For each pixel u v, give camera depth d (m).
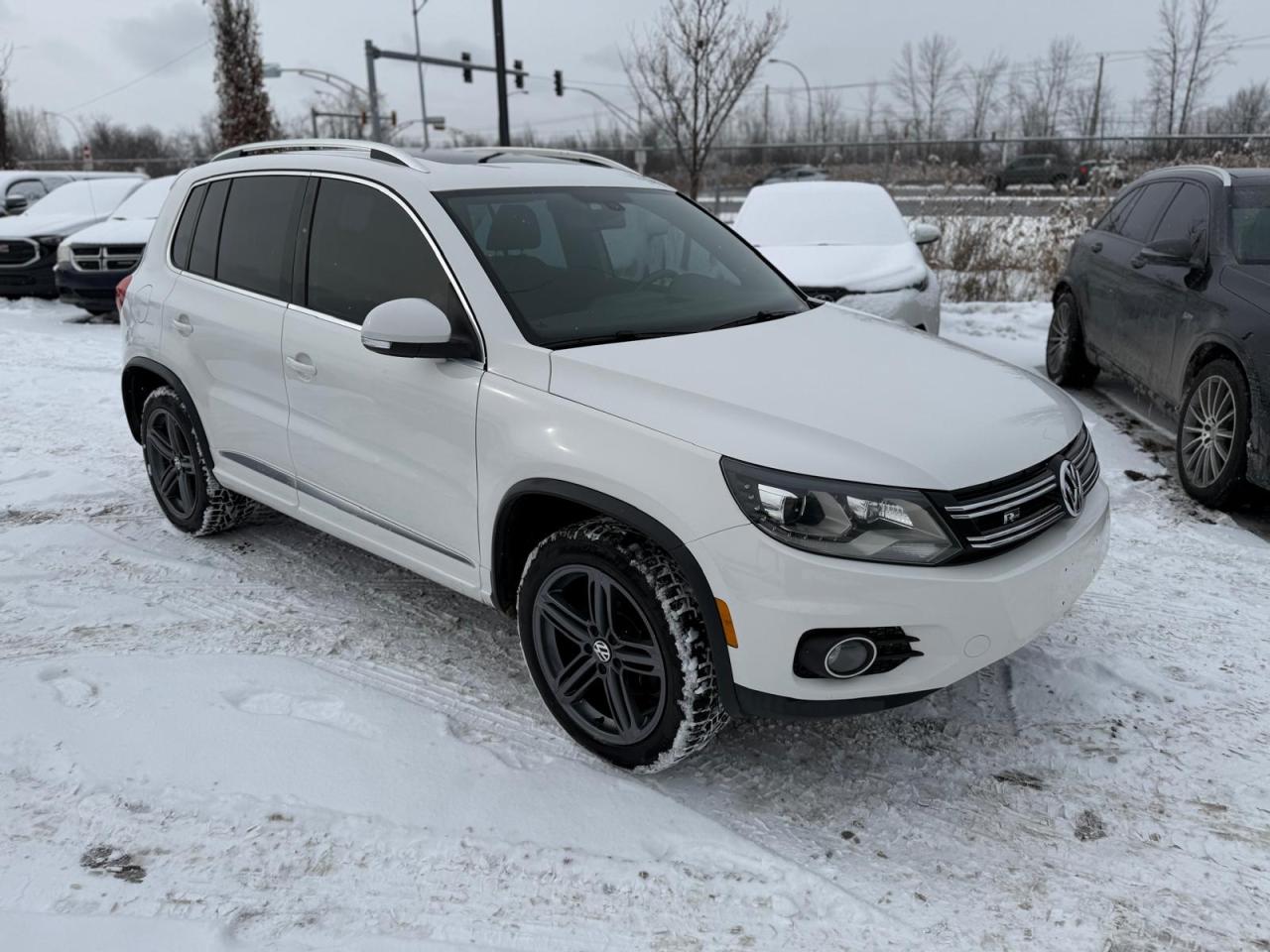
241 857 2.54
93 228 11.38
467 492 3.11
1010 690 3.34
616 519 2.74
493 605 3.21
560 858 2.56
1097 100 45.84
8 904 2.36
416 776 2.87
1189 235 5.62
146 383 4.80
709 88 15.46
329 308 3.58
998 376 3.18
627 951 2.28
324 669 3.49
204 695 3.28
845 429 2.61
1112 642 3.64
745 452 2.52
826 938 2.31
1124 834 2.67
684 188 17.72
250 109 24.59
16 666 3.46
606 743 2.92
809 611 2.45
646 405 2.72
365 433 3.43
